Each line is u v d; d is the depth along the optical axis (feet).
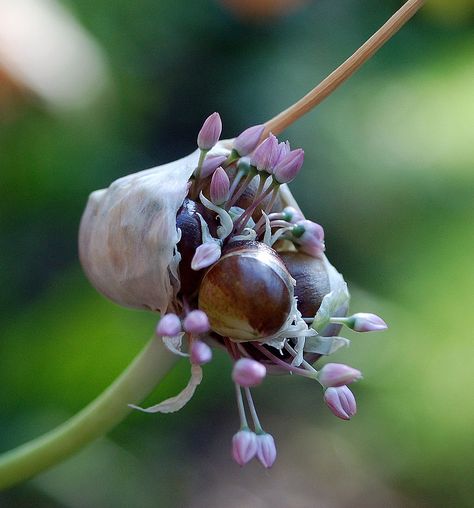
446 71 1.73
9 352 1.37
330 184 1.71
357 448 1.66
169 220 0.78
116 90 1.73
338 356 1.52
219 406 1.86
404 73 1.77
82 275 1.50
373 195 1.66
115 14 1.83
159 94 2.00
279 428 1.85
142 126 1.95
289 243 0.82
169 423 1.58
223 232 0.78
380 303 1.55
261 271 0.76
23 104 1.47
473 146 1.62
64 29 1.49
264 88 2.00
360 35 1.99
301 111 0.79
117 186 0.81
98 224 0.82
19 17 1.41
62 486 1.38
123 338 1.36
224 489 1.76
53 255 1.66
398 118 1.70
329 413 1.84
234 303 0.76
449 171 1.61
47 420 1.32
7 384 1.34
